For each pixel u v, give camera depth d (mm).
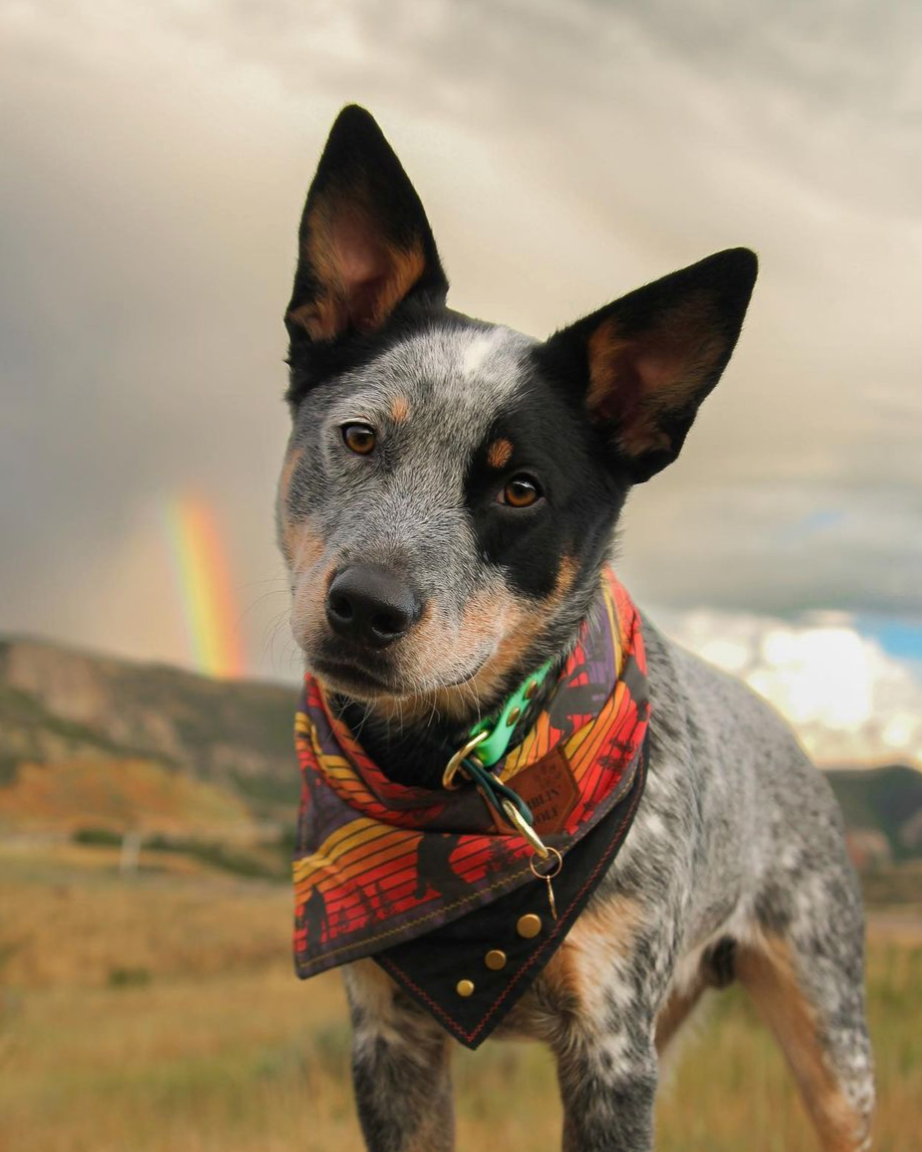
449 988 631
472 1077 1426
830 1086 808
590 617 655
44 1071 2150
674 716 700
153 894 7551
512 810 620
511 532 598
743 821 770
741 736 799
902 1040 1304
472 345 632
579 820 624
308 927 657
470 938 629
